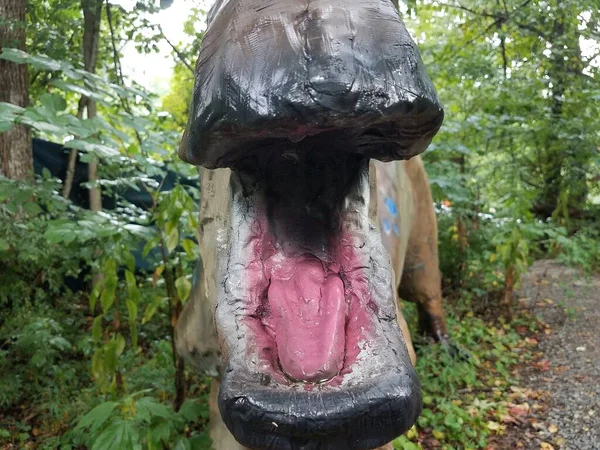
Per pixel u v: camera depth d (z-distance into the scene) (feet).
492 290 20.59
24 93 15.83
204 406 8.52
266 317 4.37
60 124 8.84
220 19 3.60
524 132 21.30
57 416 12.12
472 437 11.65
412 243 14.15
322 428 3.37
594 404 12.84
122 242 10.34
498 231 19.66
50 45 16.06
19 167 16.02
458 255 20.80
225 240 5.09
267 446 3.47
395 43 3.20
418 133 3.64
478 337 16.88
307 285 4.43
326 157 4.42
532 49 23.09
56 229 9.14
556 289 21.66
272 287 4.46
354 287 4.46
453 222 21.26
